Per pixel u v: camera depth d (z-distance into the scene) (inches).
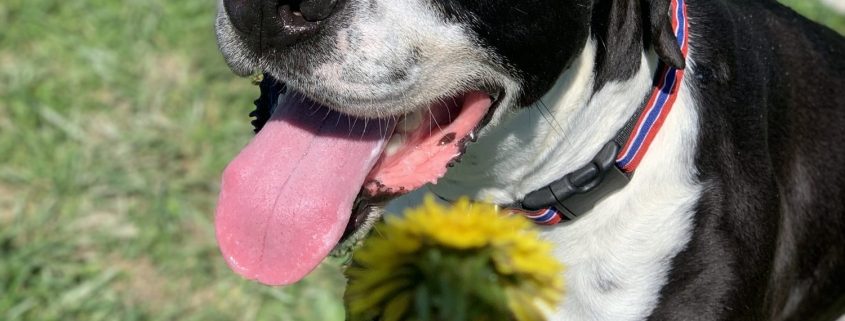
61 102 56.3
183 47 59.6
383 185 33.8
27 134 54.5
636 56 35.0
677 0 36.3
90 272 49.1
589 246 36.7
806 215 39.9
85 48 59.0
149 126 55.6
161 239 50.2
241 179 33.8
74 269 49.1
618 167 35.9
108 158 53.7
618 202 36.2
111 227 50.9
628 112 35.6
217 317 47.9
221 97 57.0
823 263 41.0
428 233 28.3
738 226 36.5
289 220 33.4
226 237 33.5
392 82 32.4
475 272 28.2
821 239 40.5
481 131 34.3
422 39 32.5
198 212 51.6
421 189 37.4
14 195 52.4
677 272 36.4
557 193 36.1
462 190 36.9
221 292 48.9
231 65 32.3
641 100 35.6
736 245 36.5
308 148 34.0
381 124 33.8
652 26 34.3
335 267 48.9
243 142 54.6
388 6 32.1
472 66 33.4
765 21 39.7
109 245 50.2
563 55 34.1
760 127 37.4
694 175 36.2
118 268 49.4
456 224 28.4
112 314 47.8
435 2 32.5
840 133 40.3
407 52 32.4
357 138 33.9
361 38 31.9
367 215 34.0
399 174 34.0
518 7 33.0
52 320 47.3
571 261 36.9
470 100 34.1
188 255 49.8
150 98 56.9
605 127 35.6
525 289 29.0
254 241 33.4
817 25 41.7
